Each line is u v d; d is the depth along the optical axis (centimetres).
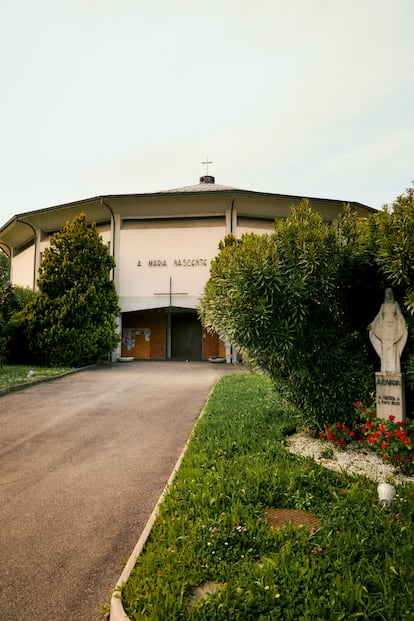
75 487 574
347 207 773
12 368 1900
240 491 480
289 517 441
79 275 2145
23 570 377
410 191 651
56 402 1198
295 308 675
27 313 2130
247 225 2652
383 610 288
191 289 2595
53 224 2941
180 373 1917
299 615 288
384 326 683
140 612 296
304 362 720
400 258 624
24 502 526
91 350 2084
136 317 3011
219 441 701
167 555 361
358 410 688
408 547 359
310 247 663
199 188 2797
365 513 432
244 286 670
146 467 654
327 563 339
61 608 326
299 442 731
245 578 325
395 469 596
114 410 1090
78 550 411
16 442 802
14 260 3678
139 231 2666
